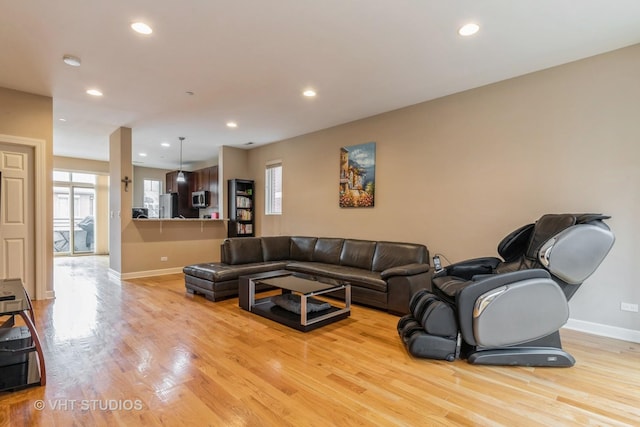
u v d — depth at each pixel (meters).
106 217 8.97
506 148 3.46
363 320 3.39
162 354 2.51
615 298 2.86
